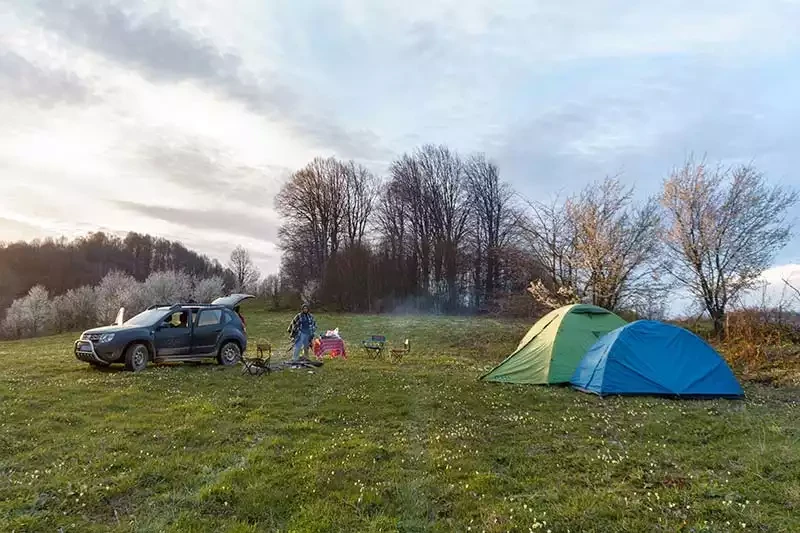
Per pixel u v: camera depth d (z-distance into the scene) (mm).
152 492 5785
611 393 12031
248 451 7246
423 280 59250
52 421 8773
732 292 21047
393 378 14383
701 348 12523
